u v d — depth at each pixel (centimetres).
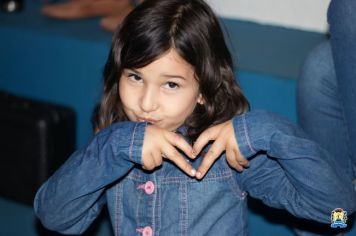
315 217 103
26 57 198
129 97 104
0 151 198
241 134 99
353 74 115
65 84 194
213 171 108
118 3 209
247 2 204
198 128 109
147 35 101
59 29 197
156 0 108
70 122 195
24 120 190
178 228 109
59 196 102
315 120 134
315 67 132
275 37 190
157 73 101
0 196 209
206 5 111
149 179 110
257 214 169
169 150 98
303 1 195
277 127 99
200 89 108
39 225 195
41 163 192
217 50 110
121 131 100
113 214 112
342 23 114
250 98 162
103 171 100
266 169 106
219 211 109
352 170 135
